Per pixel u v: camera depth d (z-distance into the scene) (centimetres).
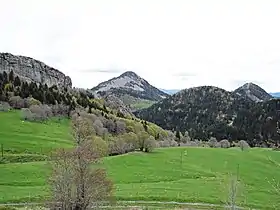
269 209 6172
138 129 19325
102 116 19850
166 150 13100
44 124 17012
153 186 7412
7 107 18512
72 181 4872
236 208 5969
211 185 7669
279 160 11775
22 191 6600
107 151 11612
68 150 5072
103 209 5647
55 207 4884
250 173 9606
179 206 6153
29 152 12131
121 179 8081
